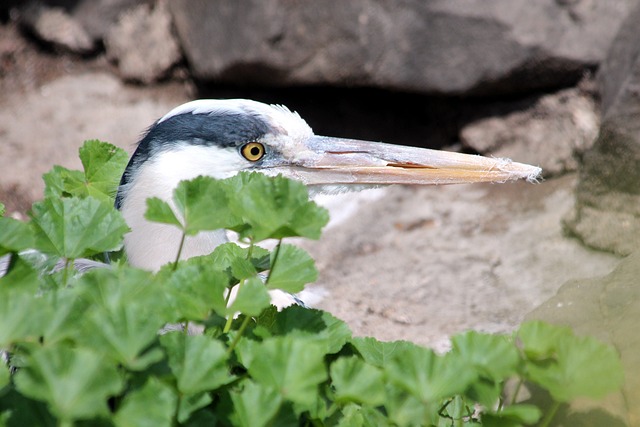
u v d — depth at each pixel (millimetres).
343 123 15312
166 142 9180
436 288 11883
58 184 8891
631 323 5957
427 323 11156
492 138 14367
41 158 15008
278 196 5230
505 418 4980
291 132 9727
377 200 14016
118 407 4828
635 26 12516
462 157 10055
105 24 16625
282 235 5238
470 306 11414
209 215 5367
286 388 4918
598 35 13594
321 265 12727
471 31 13773
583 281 6742
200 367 4938
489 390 5039
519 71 13797
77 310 4965
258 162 9695
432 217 13477
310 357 4941
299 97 15352
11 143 15336
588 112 13789
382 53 14117
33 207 5750
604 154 11688
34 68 16797
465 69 13930
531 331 5031
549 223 12781
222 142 9344
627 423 5355
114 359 4738
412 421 5066
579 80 13844
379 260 12680
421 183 9969
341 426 5301
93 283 5188
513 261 12164
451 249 12711
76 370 4434
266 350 4988
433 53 13977
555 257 11992
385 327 11141
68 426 4379
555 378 4875
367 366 5035
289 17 14281
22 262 5355
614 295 6359
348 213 13797
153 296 5168
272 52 14422
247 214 5242
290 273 5430
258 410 4926
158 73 16391
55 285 5820
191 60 15508
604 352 4891
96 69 16844
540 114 14078
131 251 9055
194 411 5098
